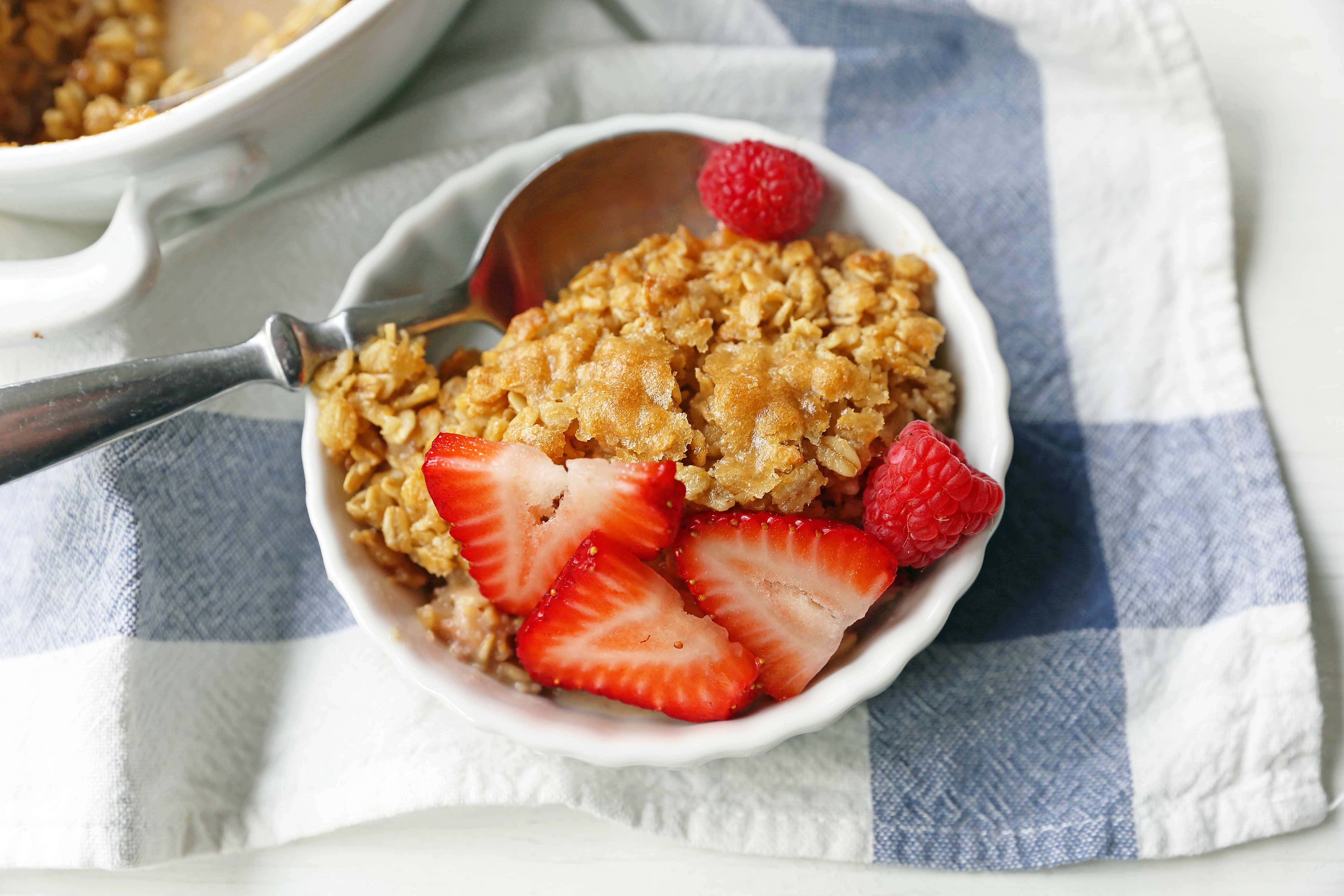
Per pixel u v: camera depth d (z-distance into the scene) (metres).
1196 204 0.36
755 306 0.33
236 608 0.35
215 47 0.36
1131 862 0.33
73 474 0.34
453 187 0.35
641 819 0.33
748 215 0.34
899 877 0.33
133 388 0.32
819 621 0.31
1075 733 0.34
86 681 0.34
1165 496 0.35
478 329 0.36
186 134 0.33
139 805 0.34
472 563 0.32
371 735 0.34
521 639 0.32
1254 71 0.37
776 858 0.34
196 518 0.35
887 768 0.34
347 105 0.36
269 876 0.34
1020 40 0.37
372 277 0.34
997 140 0.38
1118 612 0.35
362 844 0.34
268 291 0.37
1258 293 0.36
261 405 0.36
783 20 0.38
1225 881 0.33
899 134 0.38
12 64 0.35
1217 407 0.35
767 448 0.32
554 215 0.35
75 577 0.35
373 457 0.33
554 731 0.31
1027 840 0.33
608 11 0.39
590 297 0.33
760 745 0.31
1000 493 0.31
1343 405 0.35
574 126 0.35
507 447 0.32
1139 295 0.36
